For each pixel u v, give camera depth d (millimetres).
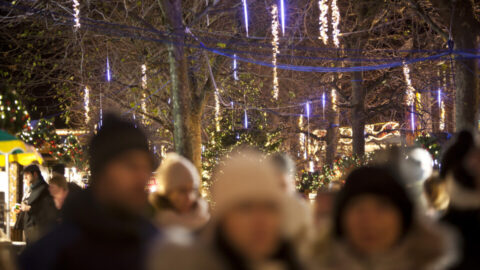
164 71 18234
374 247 2350
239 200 1931
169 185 3973
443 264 2408
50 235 2412
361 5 20766
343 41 22000
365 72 28047
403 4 20344
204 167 17625
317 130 30703
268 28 16406
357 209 2350
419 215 2480
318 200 3859
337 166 18094
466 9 13977
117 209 2436
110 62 19969
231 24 19656
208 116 23000
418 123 26375
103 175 2439
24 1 15234
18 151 11133
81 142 14258
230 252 1971
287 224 2256
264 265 2006
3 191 15477
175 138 13367
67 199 2477
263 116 21031
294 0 19047
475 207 3062
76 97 22109
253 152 2062
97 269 2275
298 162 27875
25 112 11055
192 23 14523
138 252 2342
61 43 21781
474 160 3146
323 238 2408
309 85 26562
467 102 13852
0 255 2965
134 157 2457
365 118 22422
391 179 2379
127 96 20109
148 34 17516
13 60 21281
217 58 15172
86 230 2340
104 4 17469
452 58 14125
